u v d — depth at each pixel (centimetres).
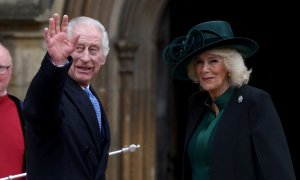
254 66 2102
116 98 1432
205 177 765
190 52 778
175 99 1848
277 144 744
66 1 1280
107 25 1382
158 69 1725
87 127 734
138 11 1423
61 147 712
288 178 736
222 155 751
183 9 1938
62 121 710
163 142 1767
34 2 1260
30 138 709
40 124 693
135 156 1473
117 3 1388
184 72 803
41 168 711
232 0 2019
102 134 769
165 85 1747
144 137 1481
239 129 755
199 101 797
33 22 1259
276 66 2095
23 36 1269
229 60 764
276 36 2072
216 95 778
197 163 772
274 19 2061
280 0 2052
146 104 1476
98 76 1400
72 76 757
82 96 743
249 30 2061
